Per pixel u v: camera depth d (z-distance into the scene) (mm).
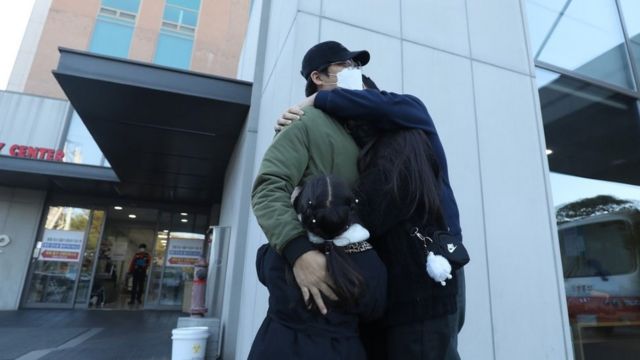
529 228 3801
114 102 5441
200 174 8555
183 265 11297
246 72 6992
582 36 5340
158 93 5191
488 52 4230
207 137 6461
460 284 1220
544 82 4852
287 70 3383
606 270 4434
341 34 3465
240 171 5434
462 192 3629
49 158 10492
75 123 11172
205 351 4703
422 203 1155
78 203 10742
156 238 11297
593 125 4977
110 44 13195
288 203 1098
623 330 4254
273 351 1019
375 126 1278
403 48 3752
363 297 1029
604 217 4645
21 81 13352
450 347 1101
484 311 3385
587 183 4699
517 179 3918
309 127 1238
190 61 13703
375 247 1211
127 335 6578
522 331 3467
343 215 1038
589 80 5141
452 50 4020
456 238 1198
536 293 3627
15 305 9625
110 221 11445
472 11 4281
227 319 4750
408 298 1120
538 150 4141
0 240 9836
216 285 5398
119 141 6801
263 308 3068
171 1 14094
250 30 7004
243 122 5770
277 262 1133
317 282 1010
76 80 4934
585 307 4172
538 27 5059
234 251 4848
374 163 1200
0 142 10508
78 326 7453
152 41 13555
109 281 11789
